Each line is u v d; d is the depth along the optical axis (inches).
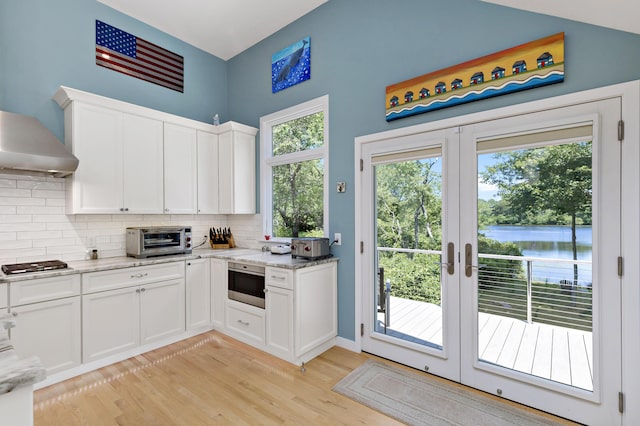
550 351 78.0
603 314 70.7
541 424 73.1
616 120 68.9
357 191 112.1
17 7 103.9
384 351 106.7
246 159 147.3
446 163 92.9
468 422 74.0
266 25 138.5
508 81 81.4
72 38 115.9
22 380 28.0
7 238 100.1
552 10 73.9
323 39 124.0
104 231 121.6
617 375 69.1
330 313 115.2
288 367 100.5
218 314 129.4
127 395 84.7
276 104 142.4
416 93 97.9
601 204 70.7
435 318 96.7
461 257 90.5
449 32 92.6
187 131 137.6
